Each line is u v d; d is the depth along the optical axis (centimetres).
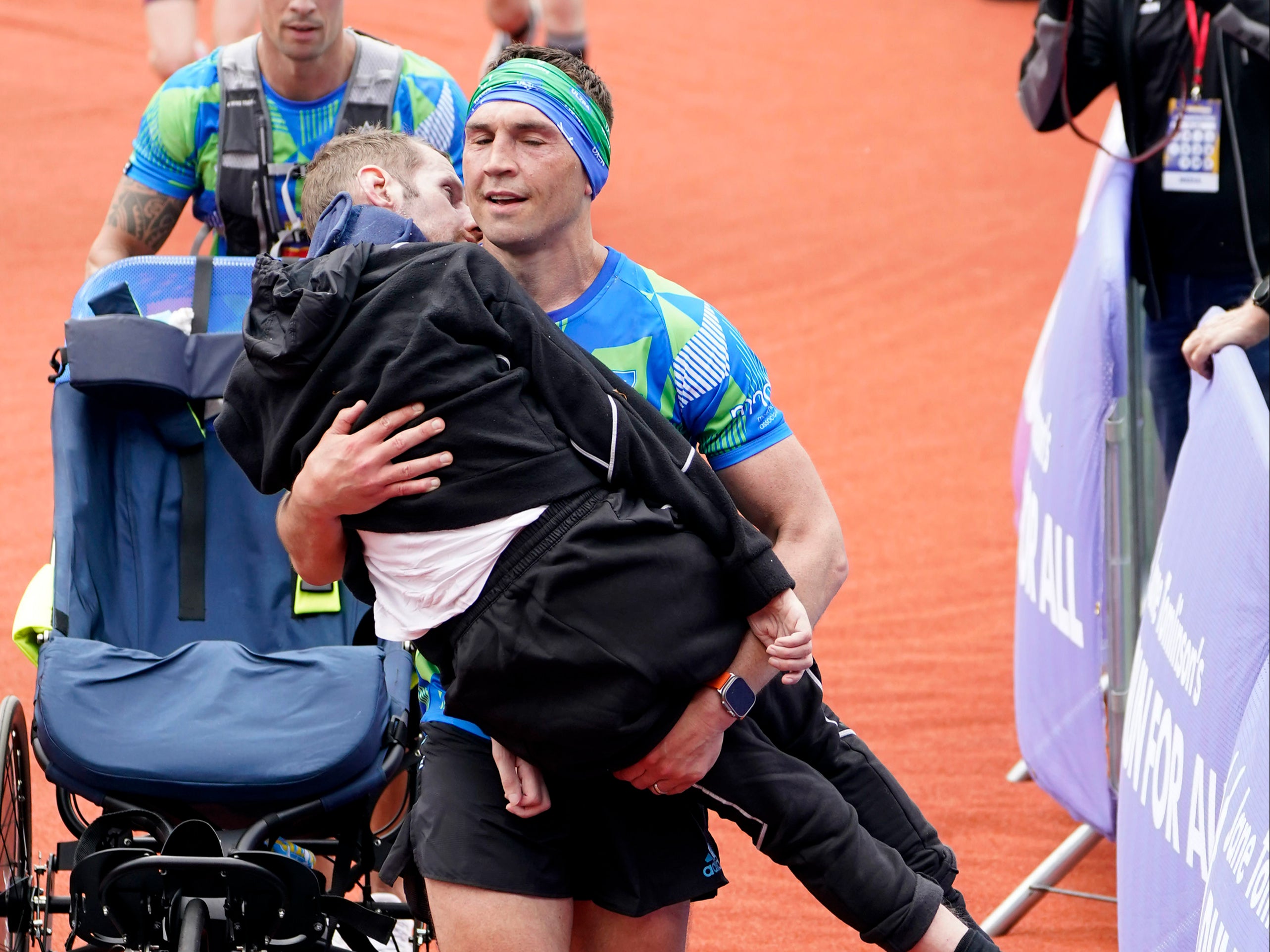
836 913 1018
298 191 1562
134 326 1263
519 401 901
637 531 899
